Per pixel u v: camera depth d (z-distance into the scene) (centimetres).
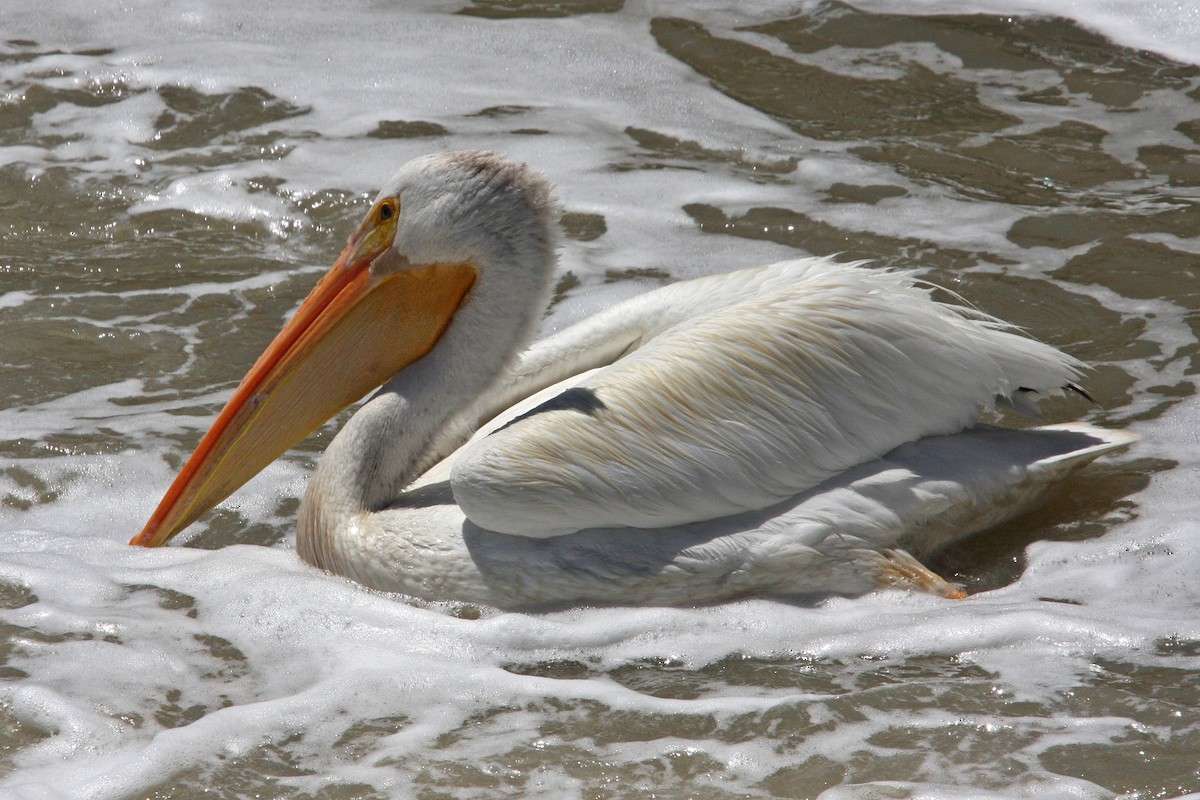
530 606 917
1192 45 1945
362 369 1000
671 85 1866
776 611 907
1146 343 1274
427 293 981
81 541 1018
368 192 1606
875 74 1880
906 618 894
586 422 891
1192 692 816
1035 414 974
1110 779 745
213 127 1766
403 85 1872
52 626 911
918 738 789
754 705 826
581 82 1878
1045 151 1669
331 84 1875
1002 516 980
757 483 903
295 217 1562
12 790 748
